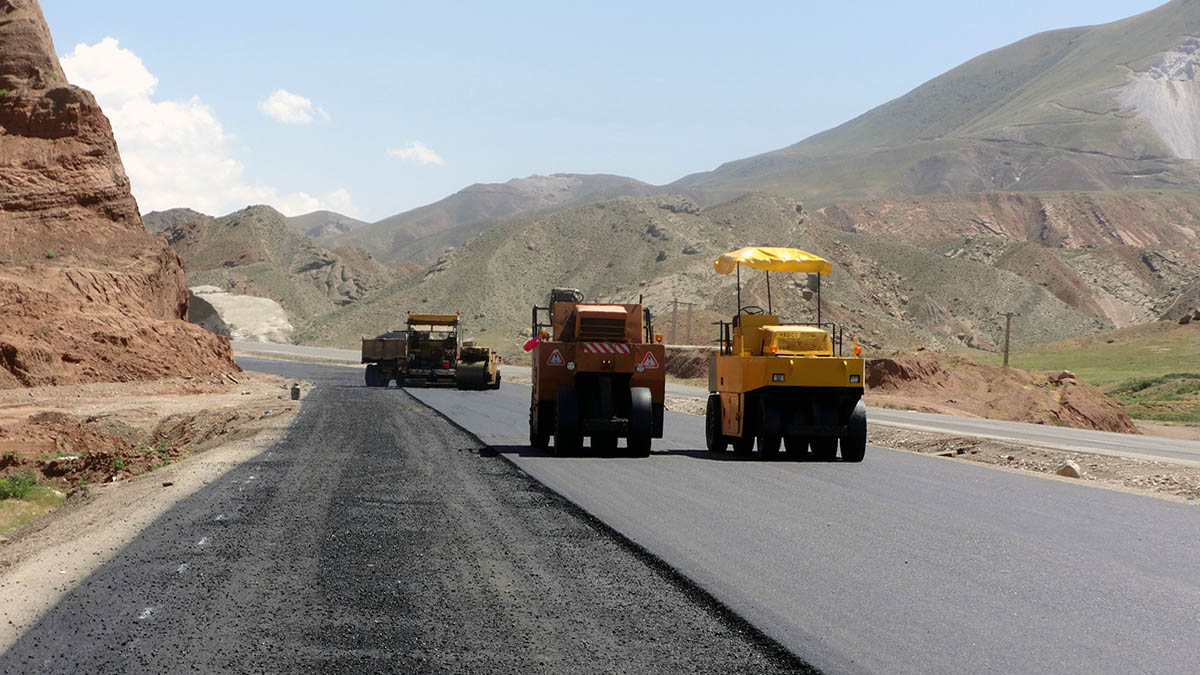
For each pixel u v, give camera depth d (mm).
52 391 41156
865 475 17969
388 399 41625
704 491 15164
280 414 31312
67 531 11844
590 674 6559
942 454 25922
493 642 7203
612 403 20859
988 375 79438
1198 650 7277
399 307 196125
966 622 7926
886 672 6703
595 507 13352
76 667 6602
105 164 64625
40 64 66750
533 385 22203
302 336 187625
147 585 8758
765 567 9750
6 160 61219
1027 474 19234
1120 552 11008
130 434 30297
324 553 10156
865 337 162125
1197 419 92125
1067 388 79062
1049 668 6824
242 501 13523
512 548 10531
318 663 6688
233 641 7152
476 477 16469
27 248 58125
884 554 10508
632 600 8438
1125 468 21172
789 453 22078
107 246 61531
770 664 6820
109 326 50000
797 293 169375
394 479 16016
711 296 167500
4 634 7328
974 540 11438
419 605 8180
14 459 21891
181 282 65750
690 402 48625
